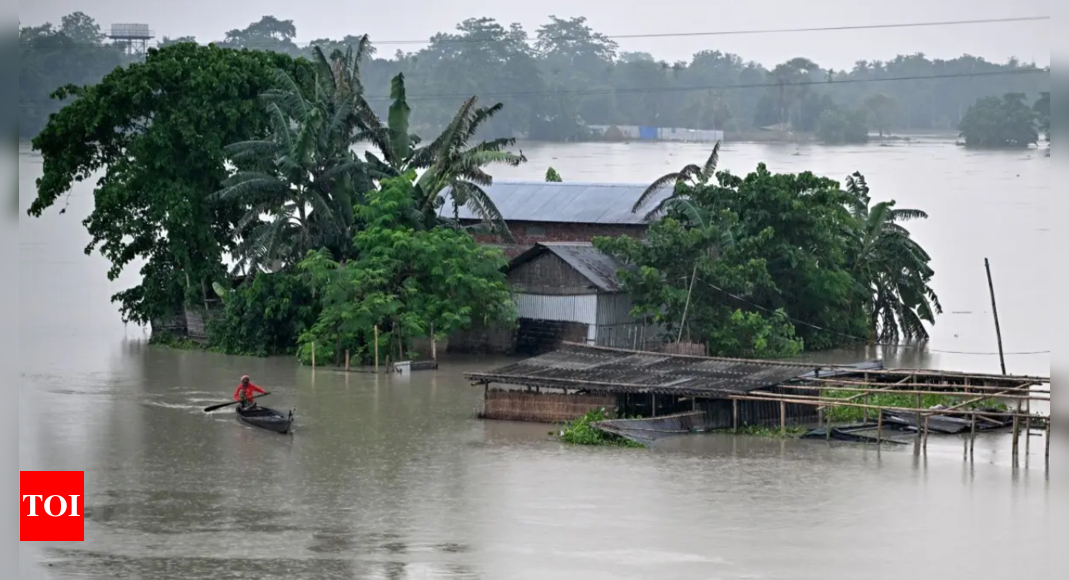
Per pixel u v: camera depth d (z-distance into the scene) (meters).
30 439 51.50
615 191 84.31
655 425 52.44
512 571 36.50
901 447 51.59
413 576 36.09
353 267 69.81
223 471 46.84
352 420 55.62
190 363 70.19
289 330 73.44
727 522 40.94
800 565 37.12
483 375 55.75
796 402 51.78
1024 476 46.81
